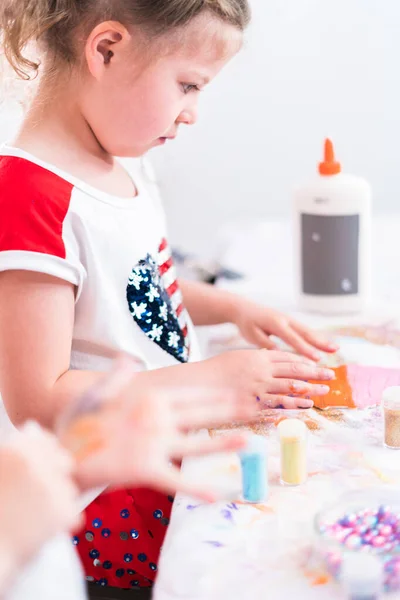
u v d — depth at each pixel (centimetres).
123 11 85
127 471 52
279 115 221
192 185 229
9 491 47
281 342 110
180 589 59
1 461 48
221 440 56
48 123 91
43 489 47
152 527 89
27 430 52
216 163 227
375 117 219
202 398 64
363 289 120
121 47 86
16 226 83
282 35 214
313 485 73
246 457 70
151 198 111
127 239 94
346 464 76
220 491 72
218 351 110
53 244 84
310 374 89
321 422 85
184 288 117
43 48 91
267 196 229
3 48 93
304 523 66
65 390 82
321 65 216
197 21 85
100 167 96
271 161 226
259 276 140
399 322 116
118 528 89
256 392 87
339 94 218
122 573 90
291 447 72
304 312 123
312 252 120
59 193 87
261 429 84
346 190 117
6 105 100
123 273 93
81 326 92
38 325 83
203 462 77
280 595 57
